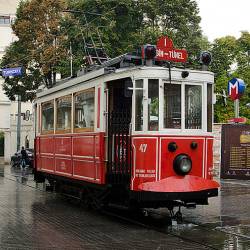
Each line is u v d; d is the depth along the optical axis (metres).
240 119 21.42
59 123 15.26
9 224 11.24
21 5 34.12
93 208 13.48
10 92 35.38
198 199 11.09
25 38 33.56
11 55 34.28
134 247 8.92
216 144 22.84
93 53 26.59
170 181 10.77
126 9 31.91
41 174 17.86
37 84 34.09
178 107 11.14
